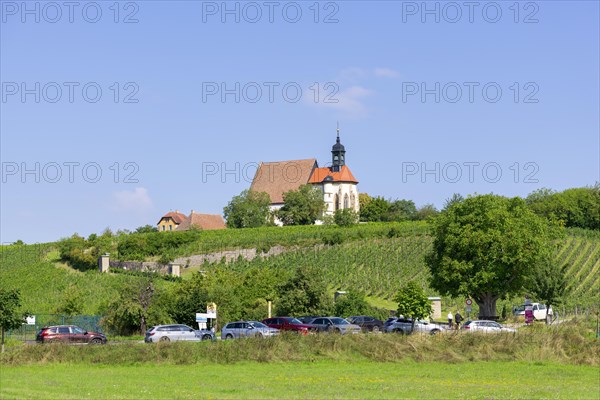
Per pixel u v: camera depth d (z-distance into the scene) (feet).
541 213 642.63
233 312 298.97
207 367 164.86
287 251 541.75
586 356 177.17
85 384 129.80
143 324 288.92
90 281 472.85
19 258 554.46
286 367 165.78
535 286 295.48
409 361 176.65
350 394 121.90
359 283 424.05
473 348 184.03
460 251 294.66
